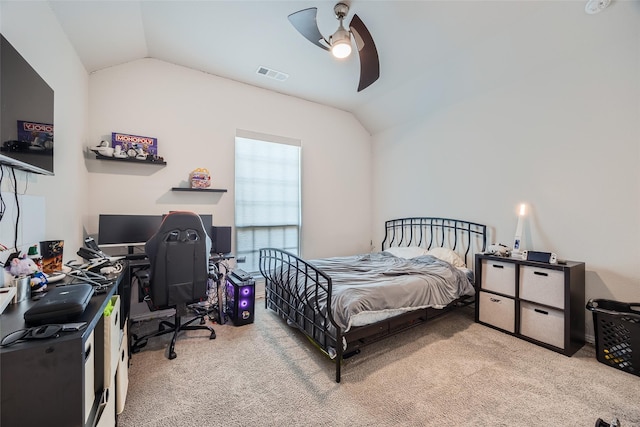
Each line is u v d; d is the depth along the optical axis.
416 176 3.91
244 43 2.67
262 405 1.58
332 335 1.85
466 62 2.89
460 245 3.35
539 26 2.30
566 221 2.46
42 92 1.38
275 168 3.75
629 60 2.10
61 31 1.88
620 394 1.67
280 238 3.80
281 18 2.32
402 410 1.55
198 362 2.03
